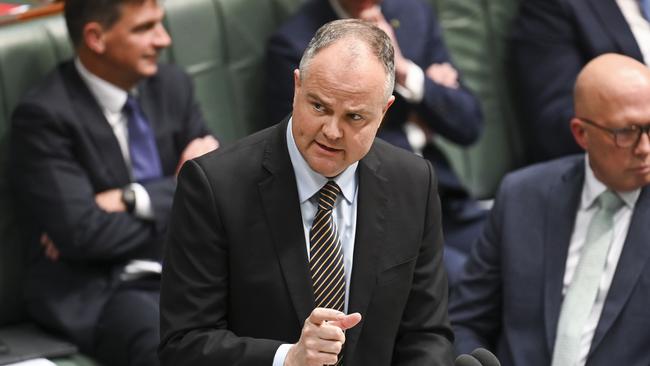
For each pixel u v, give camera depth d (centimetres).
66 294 1045
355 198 719
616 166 891
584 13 1304
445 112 1202
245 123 1216
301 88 652
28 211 1044
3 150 1074
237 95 1211
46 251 1058
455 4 1355
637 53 1305
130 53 1034
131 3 1023
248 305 707
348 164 667
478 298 955
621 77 892
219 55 1204
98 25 1024
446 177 1233
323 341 635
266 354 673
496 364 627
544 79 1314
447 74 1224
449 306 967
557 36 1310
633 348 879
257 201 702
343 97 634
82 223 1013
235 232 698
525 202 943
